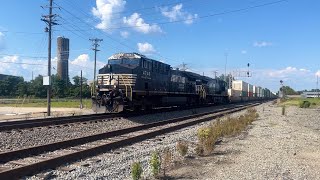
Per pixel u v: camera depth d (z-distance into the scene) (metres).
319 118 43.59
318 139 21.25
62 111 45.16
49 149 15.06
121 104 30.03
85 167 12.09
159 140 19.19
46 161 11.73
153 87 34.94
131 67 30.72
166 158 12.56
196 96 51.69
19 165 12.19
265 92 146.50
